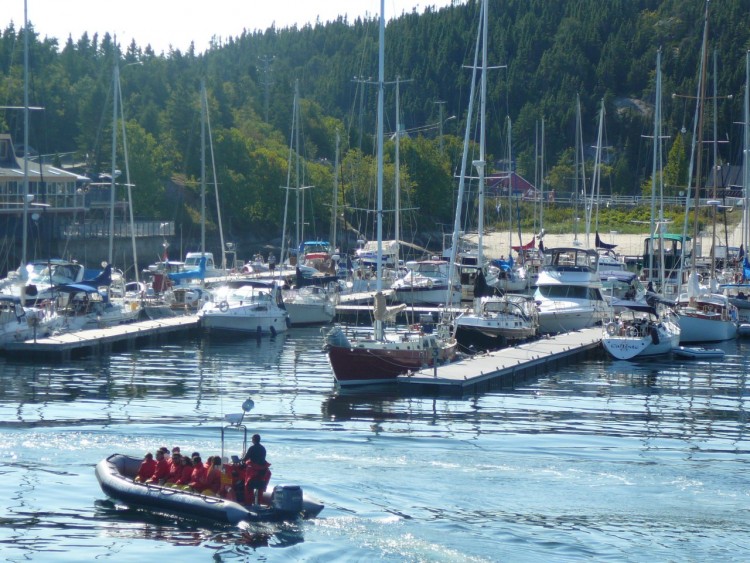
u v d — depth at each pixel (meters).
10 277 82.50
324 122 195.75
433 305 97.81
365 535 34.31
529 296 82.56
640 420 51.00
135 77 190.25
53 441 45.12
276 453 43.66
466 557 32.72
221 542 33.97
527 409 53.00
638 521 35.91
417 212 157.00
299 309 86.50
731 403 55.59
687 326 79.31
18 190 110.81
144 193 137.50
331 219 135.00
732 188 156.50
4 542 33.84
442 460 42.88
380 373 57.88
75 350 68.62
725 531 35.00
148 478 38.00
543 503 37.62
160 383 59.00
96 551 33.25
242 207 148.00
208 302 80.50
